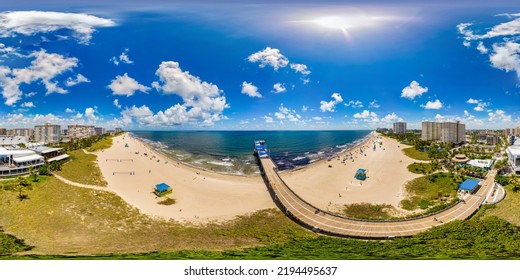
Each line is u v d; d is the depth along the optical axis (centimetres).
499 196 12412
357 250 8400
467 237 9056
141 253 8156
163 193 14025
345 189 15425
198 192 14738
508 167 16375
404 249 8344
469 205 11725
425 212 11669
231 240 9588
